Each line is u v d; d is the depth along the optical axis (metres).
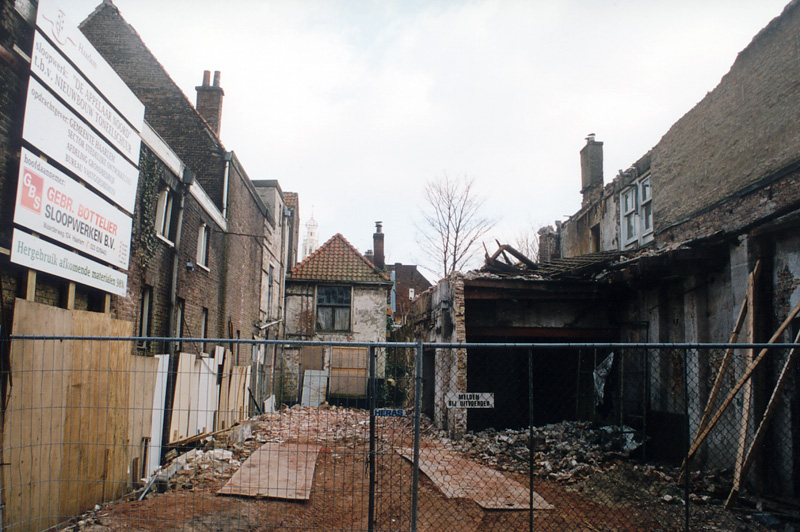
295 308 23.00
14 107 5.12
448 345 4.79
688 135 10.90
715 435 8.78
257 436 9.99
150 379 7.50
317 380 20.30
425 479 7.48
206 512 5.39
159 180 9.50
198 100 17.61
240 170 15.70
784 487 7.38
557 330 12.98
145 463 7.25
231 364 14.43
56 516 4.97
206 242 12.83
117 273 7.31
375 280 23.38
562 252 20.58
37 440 5.03
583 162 18.64
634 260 10.91
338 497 6.39
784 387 7.46
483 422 14.46
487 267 14.37
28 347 4.95
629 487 7.79
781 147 8.23
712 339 9.47
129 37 15.49
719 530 6.17
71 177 6.13
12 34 5.06
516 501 6.63
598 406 12.38
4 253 4.86
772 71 8.51
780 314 7.84
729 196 9.37
